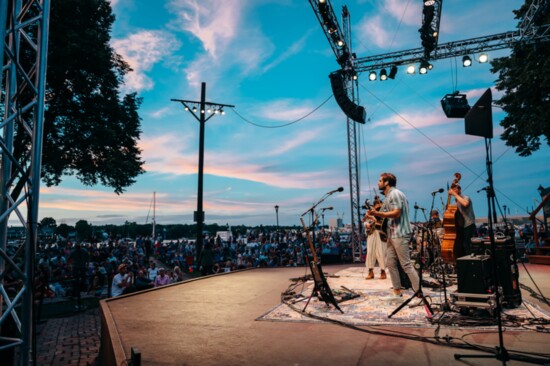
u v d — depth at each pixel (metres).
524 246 16.56
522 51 13.94
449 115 14.34
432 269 7.73
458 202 6.19
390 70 14.91
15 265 3.55
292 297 5.47
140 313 4.80
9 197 3.81
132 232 75.75
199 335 3.66
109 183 19.25
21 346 3.56
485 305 3.79
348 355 2.91
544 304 4.53
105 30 18.08
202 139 16.67
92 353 6.46
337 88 14.89
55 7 15.75
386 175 5.25
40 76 3.90
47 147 16.45
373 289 5.97
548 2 11.91
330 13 12.64
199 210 16.28
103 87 17.86
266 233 32.09
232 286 7.28
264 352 3.06
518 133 19.14
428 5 11.85
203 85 16.78
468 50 14.08
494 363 2.63
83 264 12.20
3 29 3.33
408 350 2.97
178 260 24.08
